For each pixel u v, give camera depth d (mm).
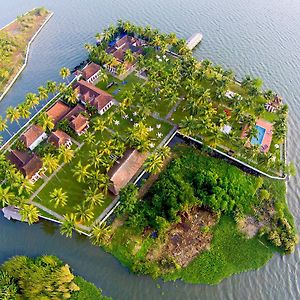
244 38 174875
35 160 112375
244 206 106750
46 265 92625
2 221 106500
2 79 151625
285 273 95250
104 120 128000
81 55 165250
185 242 99812
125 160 110438
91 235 98688
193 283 92812
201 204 105688
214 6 198125
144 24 185625
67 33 180375
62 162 117312
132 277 93500
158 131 126625
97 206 105750
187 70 135875
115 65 145875
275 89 147625
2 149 124500
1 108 142750
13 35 174500
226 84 133875
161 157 109812
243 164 116938
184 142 124812
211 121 121812
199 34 170375
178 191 104062
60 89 132875
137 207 103500
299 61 161750
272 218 104625
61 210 105688
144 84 144000
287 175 115688
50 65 161125
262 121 131250
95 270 94875
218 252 98188
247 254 98000
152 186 110562
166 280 93000
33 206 104062
